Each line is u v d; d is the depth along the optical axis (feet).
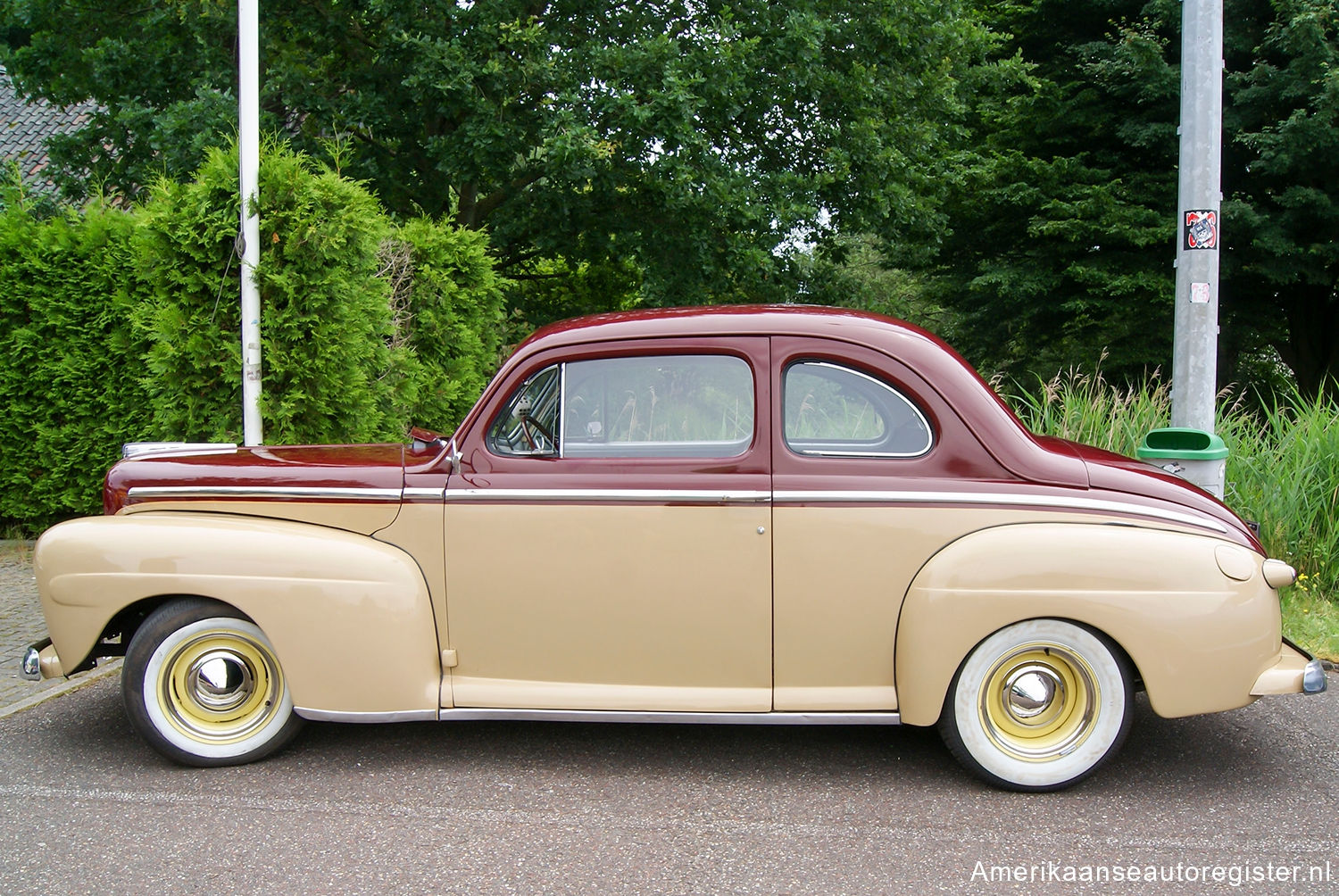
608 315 12.92
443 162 36.58
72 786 12.10
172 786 12.09
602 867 10.08
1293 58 45.70
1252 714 14.67
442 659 12.32
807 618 11.80
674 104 34.01
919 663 11.51
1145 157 53.57
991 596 11.33
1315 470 21.68
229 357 20.18
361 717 12.16
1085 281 51.06
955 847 10.50
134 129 36.37
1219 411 24.26
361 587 12.03
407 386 26.58
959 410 11.80
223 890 9.64
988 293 56.90
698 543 11.82
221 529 12.28
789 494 11.71
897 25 42.14
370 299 22.13
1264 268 48.01
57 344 26.37
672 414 12.11
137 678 12.34
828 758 12.98
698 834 10.78
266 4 38.60
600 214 40.70
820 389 11.99
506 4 36.40
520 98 37.29
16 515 27.25
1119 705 11.61
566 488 11.98
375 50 40.16
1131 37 48.06
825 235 45.73
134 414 26.30
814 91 40.47
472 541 12.15
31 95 43.65
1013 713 11.85
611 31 37.86
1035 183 53.26
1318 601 19.89
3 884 9.73
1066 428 24.14
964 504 11.62
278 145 21.35
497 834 10.82
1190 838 10.71
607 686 12.17
